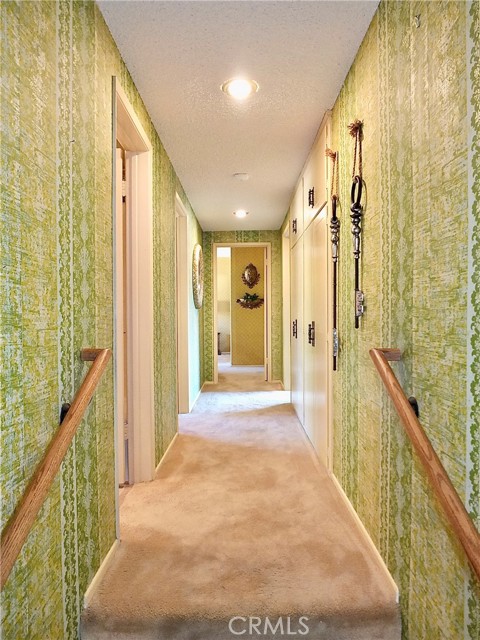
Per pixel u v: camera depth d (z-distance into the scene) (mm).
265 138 2711
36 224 1002
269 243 5809
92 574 1387
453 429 980
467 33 892
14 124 895
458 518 831
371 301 1605
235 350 7934
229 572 1483
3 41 849
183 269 4098
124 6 1476
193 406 4391
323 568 1506
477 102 862
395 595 1338
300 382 3637
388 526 1420
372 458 1600
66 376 1177
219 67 1879
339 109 2119
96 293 1429
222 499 2104
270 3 1481
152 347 2381
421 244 1150
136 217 2318
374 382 1571
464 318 929
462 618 942
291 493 2172
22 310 938
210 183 3678
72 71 1232
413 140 1201
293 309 4152
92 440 1394
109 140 1584
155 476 2412
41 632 1037
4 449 864
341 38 1683
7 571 771
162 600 1341
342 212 2076
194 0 1457
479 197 863
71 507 1224
